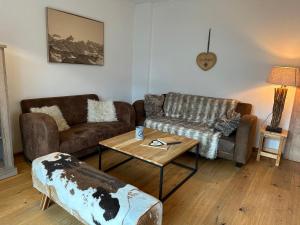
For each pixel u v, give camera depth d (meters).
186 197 2.14
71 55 3.30
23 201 1.96
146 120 3.52
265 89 3.39
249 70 3.48
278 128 3.03
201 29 3.80
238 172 2.72
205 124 3.37
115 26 4.00
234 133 2.98
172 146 2.30
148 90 4.58
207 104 3.53
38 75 2.95
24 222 1.71
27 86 2.85
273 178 2.60
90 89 3.75
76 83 3.49
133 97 4.67
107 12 3.78
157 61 4.38
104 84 4.00
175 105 3.81
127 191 1.46
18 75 2.74
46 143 2.29
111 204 1.35
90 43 3.55
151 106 3.77
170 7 4.05
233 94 3.68
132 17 4.34
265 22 3.25
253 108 3.53
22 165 2.60
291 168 2.90
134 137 2.55
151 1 4.10
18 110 2.80
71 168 1.72
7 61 2.61
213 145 2.84
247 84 3.53
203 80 3.93
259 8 3.26
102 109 3.43
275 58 3.25
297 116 3.11
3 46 2.06
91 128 2.93
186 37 3.98
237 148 2.75
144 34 4.32
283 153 3.25
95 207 1.37
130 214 1.27
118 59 4.20
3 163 2.35
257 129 3.51
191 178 2.52
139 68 4.51
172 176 2.55
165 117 3.73
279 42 3.19
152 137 2.57
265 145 3.47
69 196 1.51
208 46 3.78
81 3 3.33
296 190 2.35
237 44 3.52
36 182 1.81
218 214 1.90
